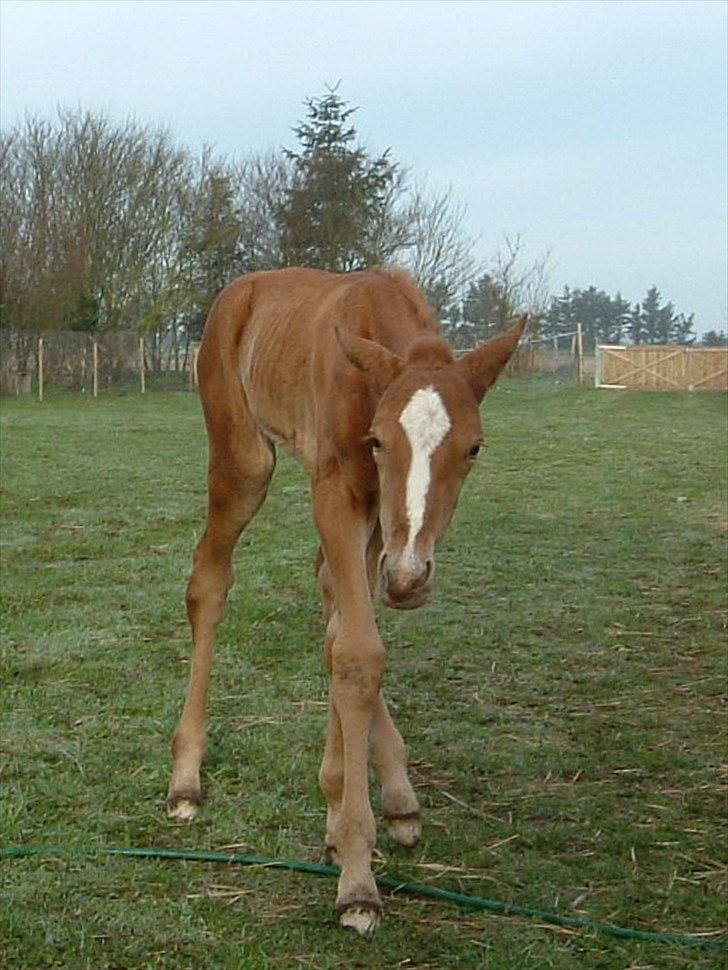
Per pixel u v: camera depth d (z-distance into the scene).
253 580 8.55
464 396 3.59
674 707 5.95
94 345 33.44
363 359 3.75
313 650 6.79
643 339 75.69
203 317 38.31
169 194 38.22
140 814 4.53
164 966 3.47
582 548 9.93
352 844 3.76
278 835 4.36
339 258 37.41
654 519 11.35
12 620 7.34
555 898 3.93
